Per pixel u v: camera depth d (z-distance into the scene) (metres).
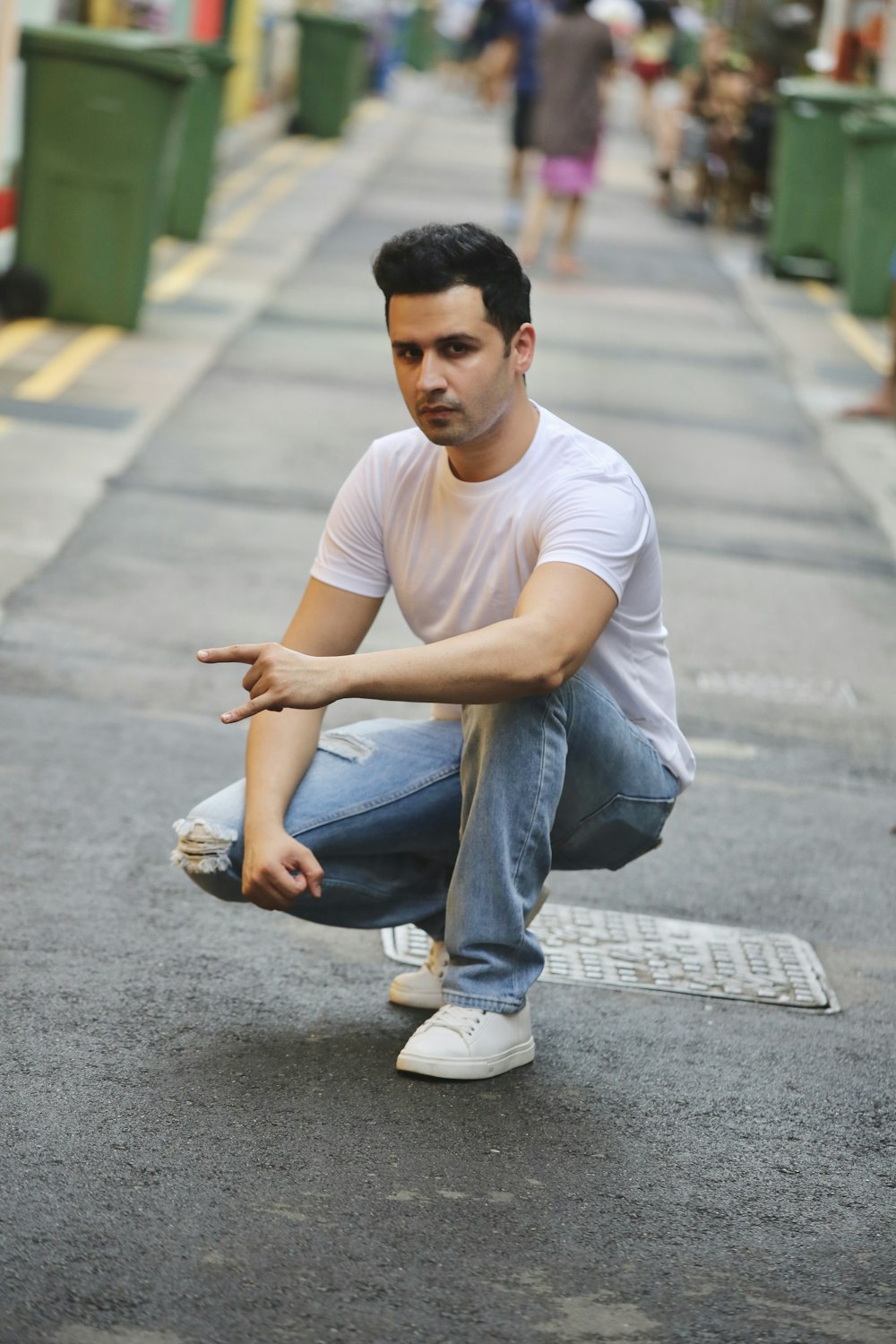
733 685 7.60
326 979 4.77
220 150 24.48
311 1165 3.82
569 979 4.91
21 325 13.19
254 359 13.12
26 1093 4.02
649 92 37.59
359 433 11.34
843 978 5.09
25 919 4.93
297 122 30.36
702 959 5.11
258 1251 3.49
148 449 10.30
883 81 21.16
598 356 14.55
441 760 4.39
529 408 4.15
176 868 5.39
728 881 5.68
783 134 19.33
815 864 5.88
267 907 4.21
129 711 6.63
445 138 34.59
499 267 3.93
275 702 3.79
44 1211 3.56
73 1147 3.81
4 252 13.93
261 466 10.29
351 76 30.23
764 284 19.33
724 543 9.71
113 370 12.12
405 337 3.94
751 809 6.30
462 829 4.27
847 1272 3.60
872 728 7.25
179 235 17.95
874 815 6.35
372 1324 3.29
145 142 13.05
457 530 4.18
